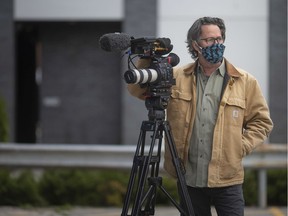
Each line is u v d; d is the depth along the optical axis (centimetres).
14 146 1103
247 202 1120
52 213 1030
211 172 570
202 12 1588
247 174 1132
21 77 1902
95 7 1611
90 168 1097
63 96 1706
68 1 1612
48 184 1118
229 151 568
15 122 1670
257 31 1584
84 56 1697
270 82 1581
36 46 2030
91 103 1705
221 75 579
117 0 1605
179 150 580
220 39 565
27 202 1105
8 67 1619
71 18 1614
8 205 1109
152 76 545
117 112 1700
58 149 1091
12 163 1108
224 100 570
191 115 577
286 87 1582
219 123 570
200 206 596
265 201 1108
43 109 1711
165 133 558
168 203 1111
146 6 1595
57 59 1700
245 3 1579
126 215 545
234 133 571
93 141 1706
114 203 1102
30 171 1142
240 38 1585
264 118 585
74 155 1096
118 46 548
